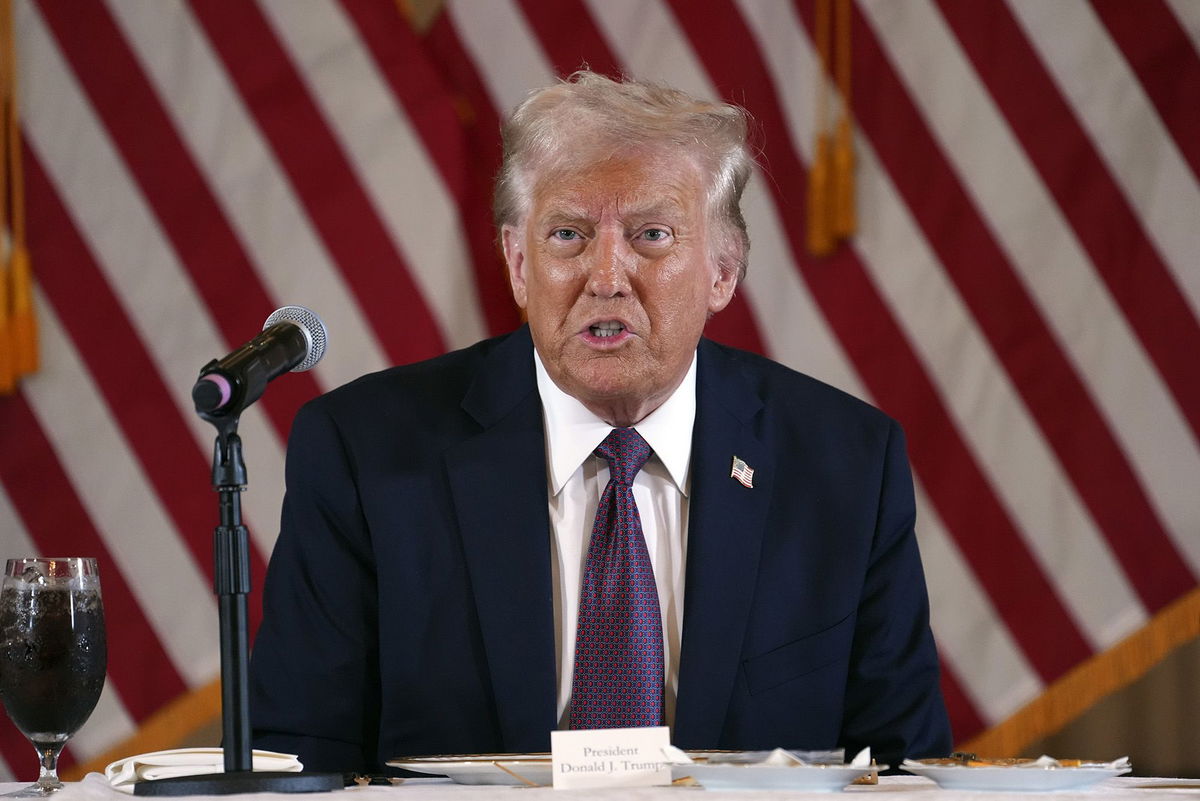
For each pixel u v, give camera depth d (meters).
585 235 7.24
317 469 7.67
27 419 15.39
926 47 15.11
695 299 7.34
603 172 7.17
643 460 7.51
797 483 7.82
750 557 7.46
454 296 15.33
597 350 7.23
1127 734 14.64
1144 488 14.73
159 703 15.17
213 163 15.43
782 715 7.30
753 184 15.09
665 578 7.49
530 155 7.35
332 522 7.62
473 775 5.40
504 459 7.57
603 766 5.18
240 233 15.38
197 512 15.29
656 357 7.25
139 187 15.44
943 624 14.90
